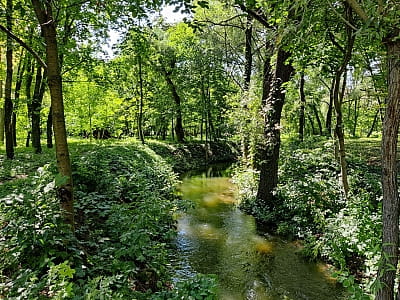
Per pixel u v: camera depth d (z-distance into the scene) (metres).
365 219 6.33
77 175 8.54
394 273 3.53
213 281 3.58
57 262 4.14
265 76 10.53
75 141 22.03
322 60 7.21
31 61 12.37
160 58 23.75
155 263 5.52
